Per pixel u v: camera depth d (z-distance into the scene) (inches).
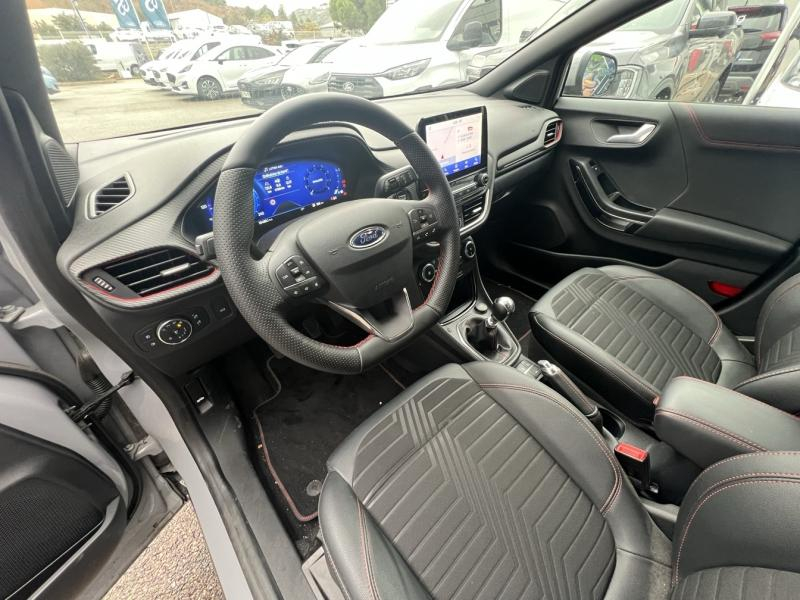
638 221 61.3
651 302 50.8
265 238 38.0
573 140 65.1
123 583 42.9
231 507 42.1
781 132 49.3
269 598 36.1
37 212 26.5
